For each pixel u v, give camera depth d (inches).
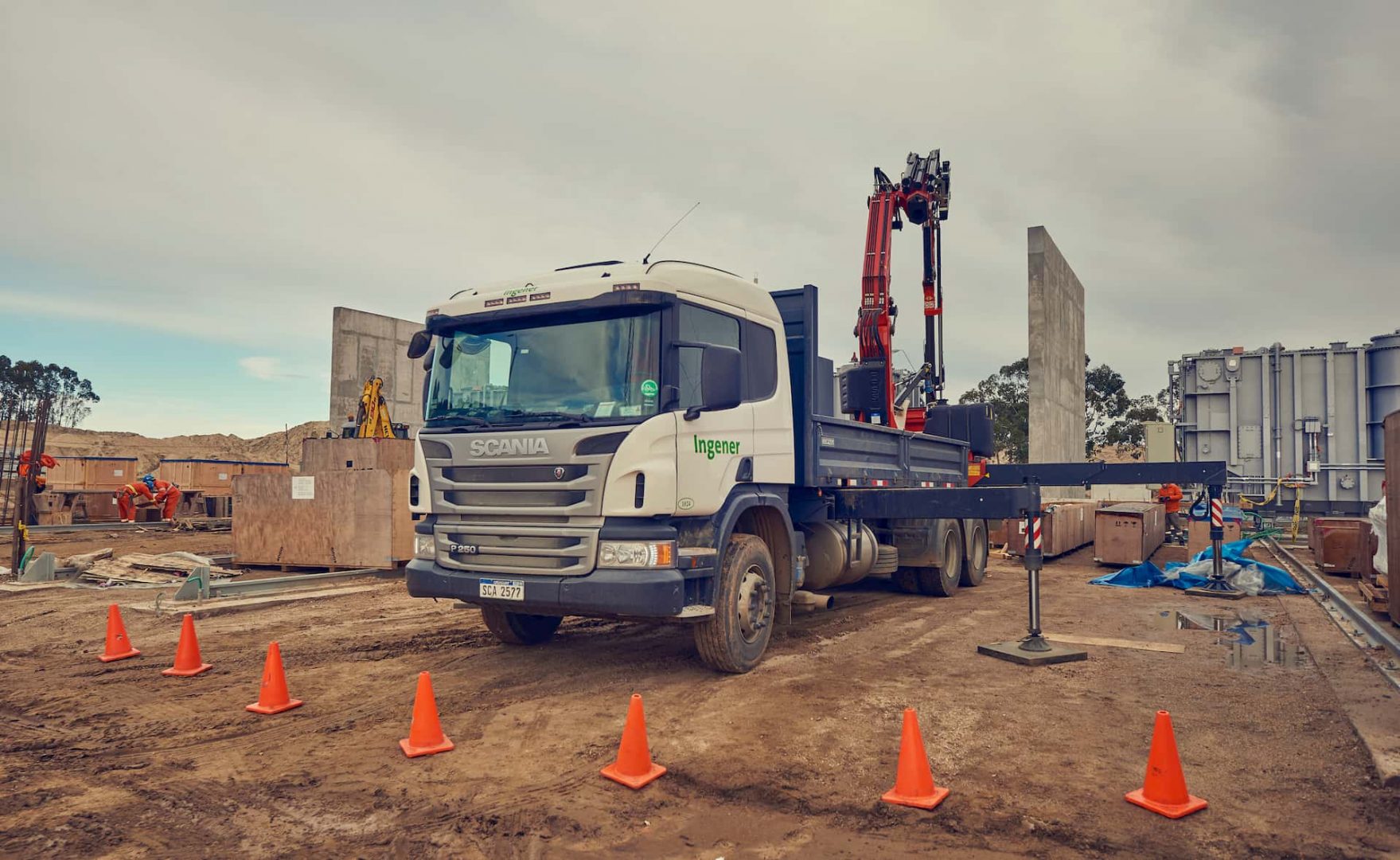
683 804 164.7
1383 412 675.4
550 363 249.3
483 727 214.4
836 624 354.0
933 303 540.4
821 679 258.1
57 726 217.9
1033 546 293.9
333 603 414.6
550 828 154.4
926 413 524.1
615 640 319.3
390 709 230.8
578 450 234.1
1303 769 179.0
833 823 155.4
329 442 556.4
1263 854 140.5
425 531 264.8
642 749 177.0
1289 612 378.9
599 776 179.8
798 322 315.6
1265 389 716.7
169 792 173.3
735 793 169.6
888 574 438.9
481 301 260.7
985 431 520.4
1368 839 145.6
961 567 462.3
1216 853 141.1
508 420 250.1
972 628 344.2
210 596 413.7
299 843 149.8
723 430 259.0
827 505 334.6
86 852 146.5
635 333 239.9
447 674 268.7
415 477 271.3
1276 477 710.5
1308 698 233.5
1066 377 1031.6
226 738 207.5
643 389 235.8
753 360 281.4
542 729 211.9
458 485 253.9
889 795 164.1
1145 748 194.1
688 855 143.4
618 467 230.1
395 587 467.2
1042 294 891.4
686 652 297.0
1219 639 321.1
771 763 185.3
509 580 241.9
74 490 997.8
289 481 546.0
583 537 232.5
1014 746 195.2
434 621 362.6
